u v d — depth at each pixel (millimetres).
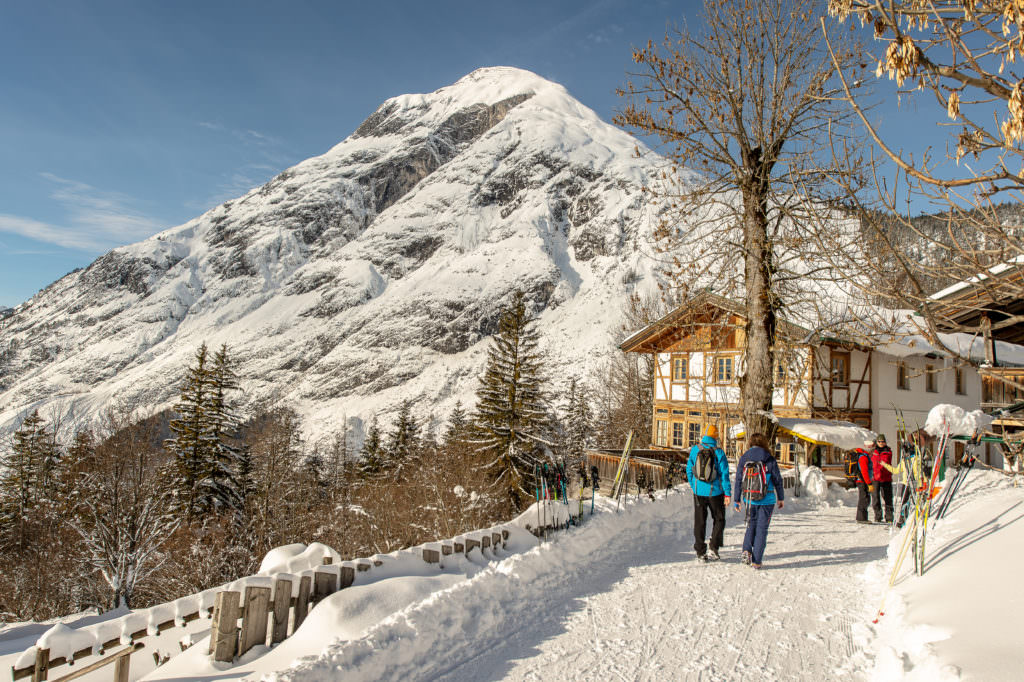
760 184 14070
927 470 7441
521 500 33312
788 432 17688
